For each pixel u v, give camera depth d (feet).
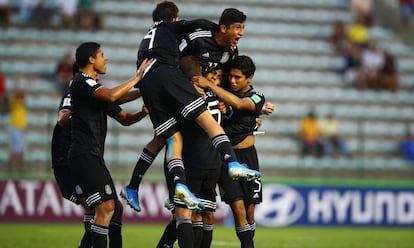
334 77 228.02
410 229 176.24
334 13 245.24
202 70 93.04
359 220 177.06
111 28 223.92
